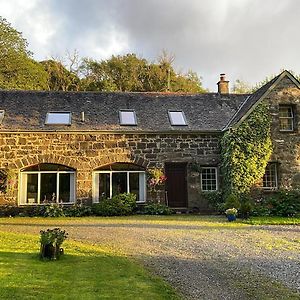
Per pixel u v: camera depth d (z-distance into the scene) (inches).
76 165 661.9
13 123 656.4
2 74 1252.5
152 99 773.9
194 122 717.3
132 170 682.8
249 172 653.3
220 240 390.0
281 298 211.3
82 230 456.1
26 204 647.8
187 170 693.3
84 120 687.7
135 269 265.3
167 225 503.2
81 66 1638.8
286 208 609.0
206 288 227.3
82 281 231.9
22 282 226.1
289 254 324.5
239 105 788.6
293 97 686.5
